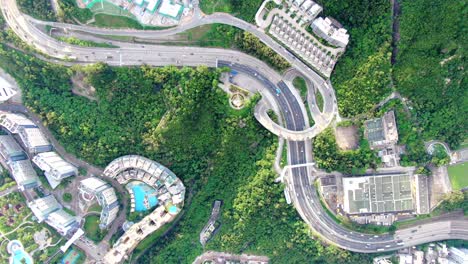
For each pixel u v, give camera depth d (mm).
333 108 138750
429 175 139375
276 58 135500
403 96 131500
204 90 136375
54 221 137750
